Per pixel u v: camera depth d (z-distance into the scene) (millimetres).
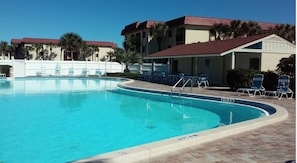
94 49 73438
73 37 66125
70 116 13531
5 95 21031
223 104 16469
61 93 22719
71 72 42906
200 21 51188
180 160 5812
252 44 22828
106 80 35656
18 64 38844
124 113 14555
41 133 10305
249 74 19516
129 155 5680
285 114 10438
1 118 12883
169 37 55531
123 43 62656
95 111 15031
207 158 5926
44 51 70062
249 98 16328
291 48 24500
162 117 13586
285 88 16297
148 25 56531
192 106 16859
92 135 10125
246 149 6551
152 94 21047
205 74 27625
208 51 24672
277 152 6336
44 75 40875
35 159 7605
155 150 6090
